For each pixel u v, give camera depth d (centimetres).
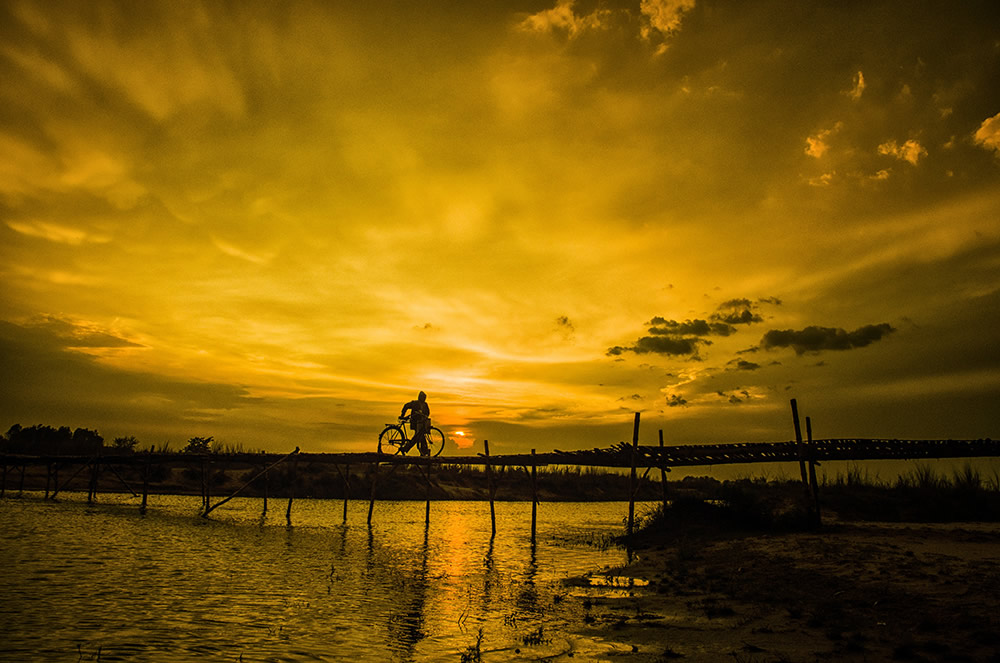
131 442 6888
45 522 2861
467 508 5356
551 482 7575
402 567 2025
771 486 3647
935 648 945
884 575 1465
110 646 1030
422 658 1011
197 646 1051
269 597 1485
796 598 1380
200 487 5556
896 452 2259
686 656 995
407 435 3409
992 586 1276
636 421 2714
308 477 5981
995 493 3183
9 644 1012
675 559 2111
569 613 1347
